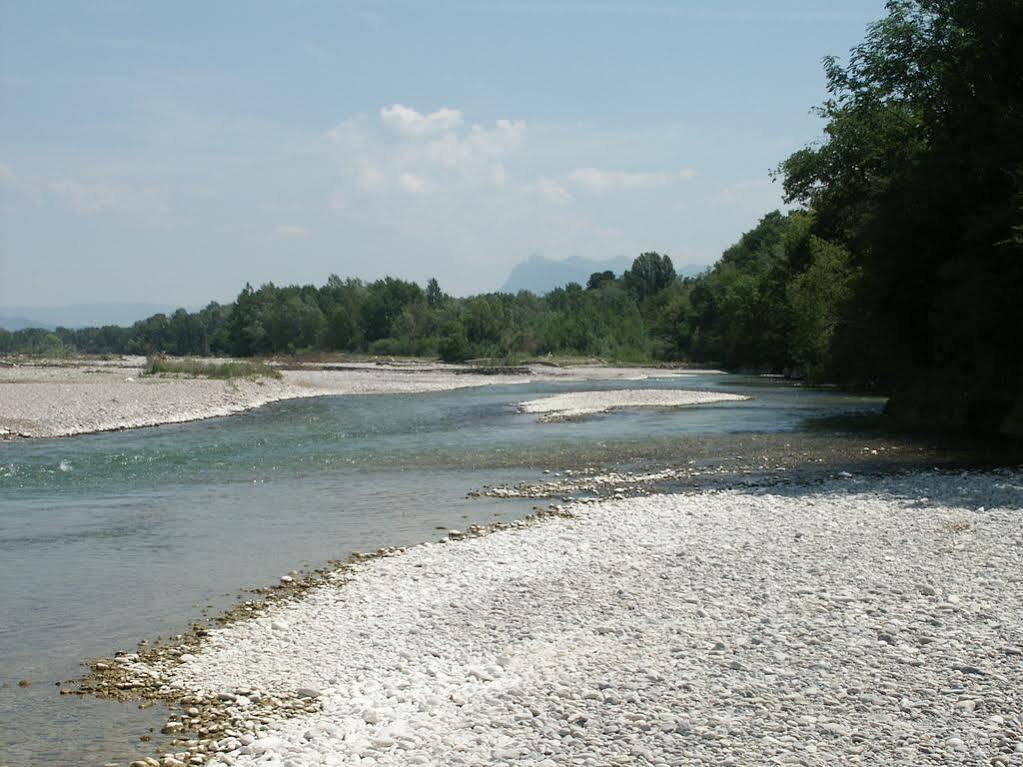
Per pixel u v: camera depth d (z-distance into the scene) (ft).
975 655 31.45
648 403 175.32
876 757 24.66
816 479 79.30
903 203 118.73
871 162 151.02
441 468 91.25
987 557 44.98
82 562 52.42
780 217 497.87
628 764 24.88
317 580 47.67
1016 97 106.83
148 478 85.10
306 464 94.32
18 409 133.69
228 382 196.24
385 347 515.91
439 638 37.45
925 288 120.78
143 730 29.48
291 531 61.00
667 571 45.62
